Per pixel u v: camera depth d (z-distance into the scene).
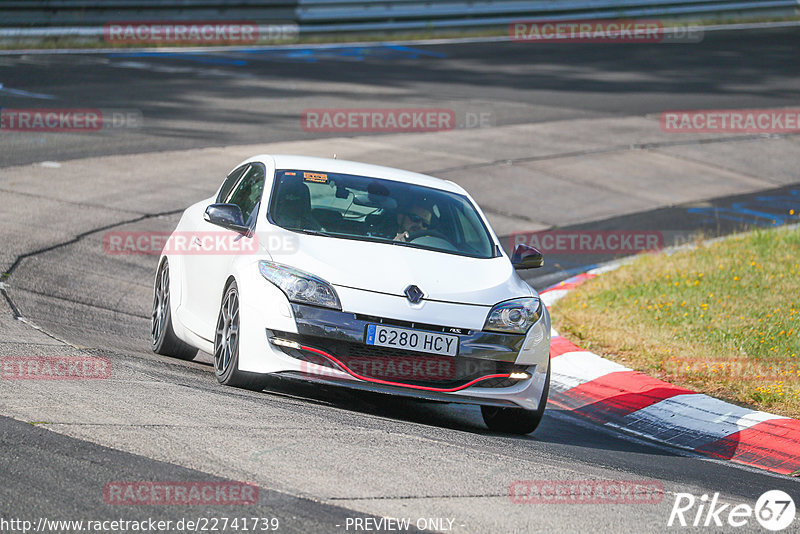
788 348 33.56
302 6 124.19
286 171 26.70
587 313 38.28
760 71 114.62
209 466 16.56
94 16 113.00
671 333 35.25
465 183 62.69
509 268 25.22
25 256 37.69
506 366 22.98
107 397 20.27
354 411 23.14
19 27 108.88
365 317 22.12
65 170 55.56
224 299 24.20
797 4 154.62
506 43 129.62
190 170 58.56
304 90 90.06
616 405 28.78
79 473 15.66
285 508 14.98
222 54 110.69
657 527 16.20
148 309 34.25
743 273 43.66
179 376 24.12
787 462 24.11
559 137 78.75
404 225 25.41
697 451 25.16
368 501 15.72
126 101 79.00
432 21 132.38
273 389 24.44
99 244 41.97
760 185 69.69
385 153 68.31
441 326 22.38
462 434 21.92
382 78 99.50
